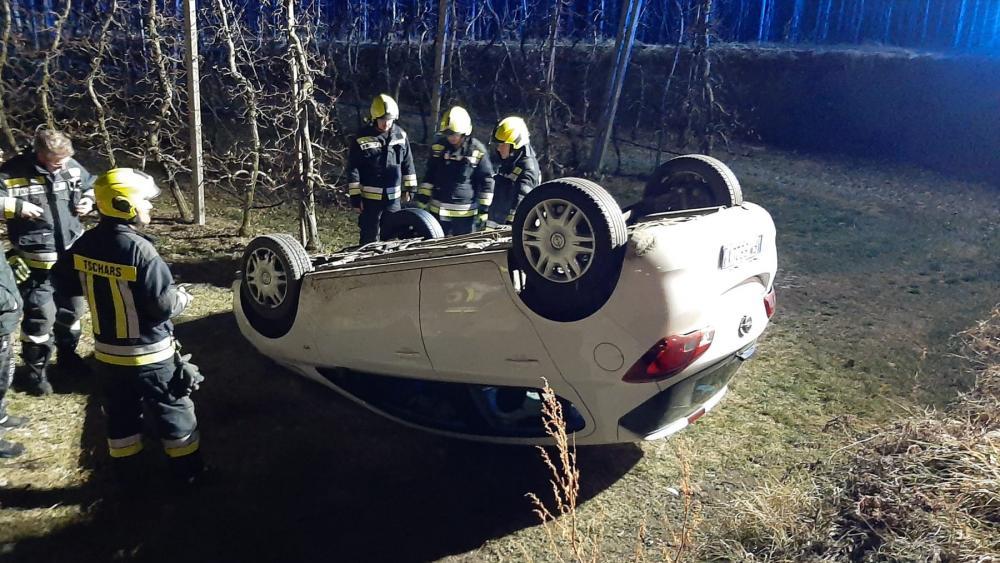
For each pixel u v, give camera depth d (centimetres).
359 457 423
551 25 1091
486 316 365
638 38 1647
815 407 472
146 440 433
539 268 342
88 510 370
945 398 473
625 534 362
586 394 352
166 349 372
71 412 456
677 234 328
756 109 1435
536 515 377
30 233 454
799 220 903
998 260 745
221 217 887
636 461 421
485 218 674
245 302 498
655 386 335
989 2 1396
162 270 356
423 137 1356
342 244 800
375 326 409
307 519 370
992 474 320
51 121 886
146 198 361
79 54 1092
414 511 379
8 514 364
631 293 322
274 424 454
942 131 1234
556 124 1373
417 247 461
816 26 1612
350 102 1598
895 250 784
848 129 1338
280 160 907
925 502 320
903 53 1327
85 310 614
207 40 1159
